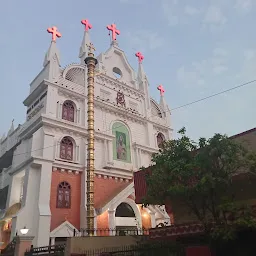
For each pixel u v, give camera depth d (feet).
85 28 124.36
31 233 71.51
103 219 82.48
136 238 59.41
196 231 45.47
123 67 130.93
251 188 47.47
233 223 34.78
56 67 100.78
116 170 99.55
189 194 40.93
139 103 127.75
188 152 44.27
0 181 113.50
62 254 49.21
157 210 95.76
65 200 83.10
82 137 96.48
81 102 103.76
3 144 127.03
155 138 126.00
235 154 40.42
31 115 102.17
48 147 84.12
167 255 39.06
